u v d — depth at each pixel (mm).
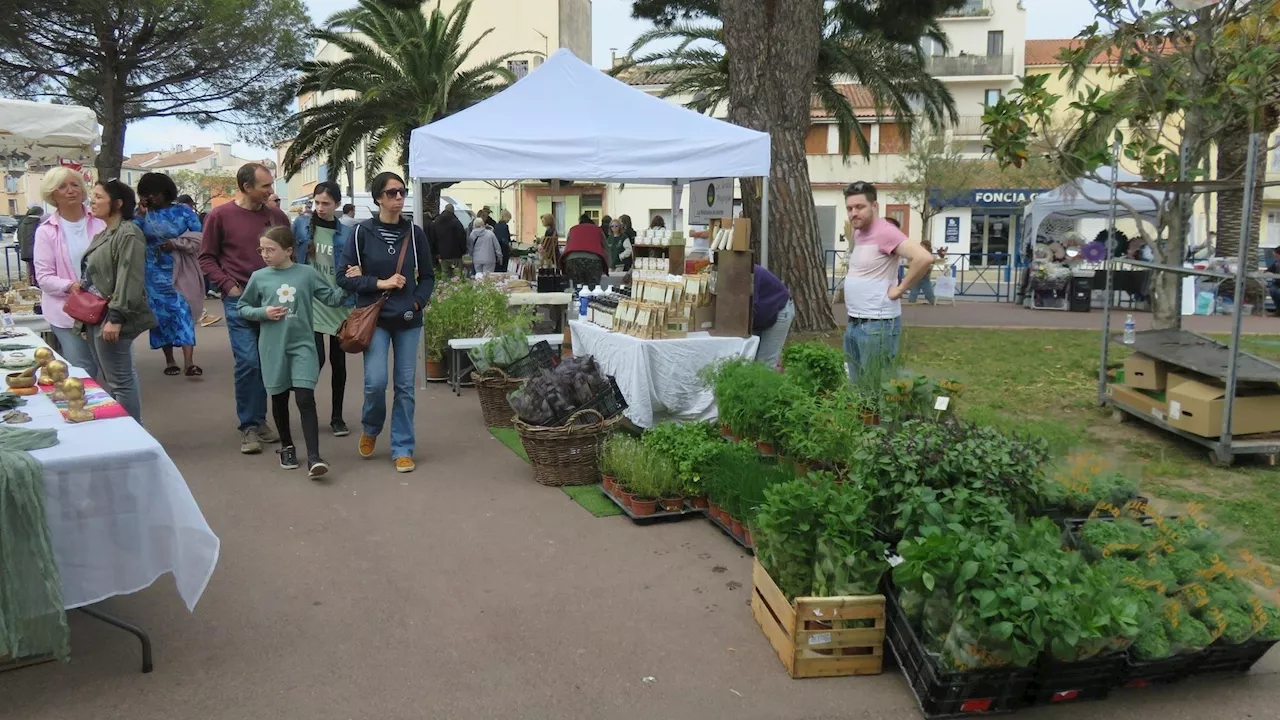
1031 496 3666
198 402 7801
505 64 40781
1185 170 7484
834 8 17562
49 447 3045
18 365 4469
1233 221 16984
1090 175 7785
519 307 9578
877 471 3551
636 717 2990
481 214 18016
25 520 2816
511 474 5801
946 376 5328
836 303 18688
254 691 3125
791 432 4938
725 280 6582
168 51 19984
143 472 3076
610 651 3434
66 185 5633
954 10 15758
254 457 6094
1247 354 6523
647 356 6219
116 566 3064
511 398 5777
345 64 19219
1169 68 7691
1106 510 3781
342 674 3246
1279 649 3531
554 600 3887
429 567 4238
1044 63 44438
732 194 9680
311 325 5605
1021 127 7555
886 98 21031
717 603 3873
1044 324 15008
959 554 2934
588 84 8211
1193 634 3117
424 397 8297
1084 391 8477
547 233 14945
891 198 38781
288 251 5543
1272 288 16828
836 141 38969
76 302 5168
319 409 7676
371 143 20281
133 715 2963
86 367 5746
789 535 3402
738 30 11352
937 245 38469
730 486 4648
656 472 4953
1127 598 3047
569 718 2979
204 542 3125
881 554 3311
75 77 19328
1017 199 35125
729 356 6387
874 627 3262
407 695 3109
